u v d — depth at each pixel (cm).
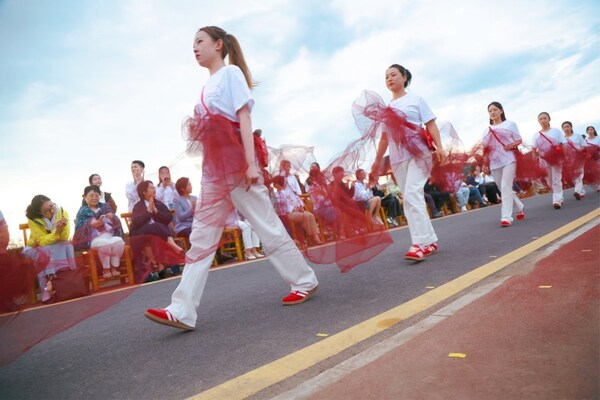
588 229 520
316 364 228
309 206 422
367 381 195
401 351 222
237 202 340
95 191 479
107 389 234
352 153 441
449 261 459
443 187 679
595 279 289
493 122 740
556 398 160
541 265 358
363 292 374
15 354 254
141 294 520
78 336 352
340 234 404
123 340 324
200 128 325
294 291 367
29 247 275
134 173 588
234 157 321
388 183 1063
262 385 212
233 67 332
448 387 178
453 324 249
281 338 280
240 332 305
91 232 322
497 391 170
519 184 834
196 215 323
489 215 954
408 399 173
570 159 1001
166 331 333
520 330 224
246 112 327
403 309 302
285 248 358
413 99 503
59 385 247
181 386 226
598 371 173
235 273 590
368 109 484
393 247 633
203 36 344
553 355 192
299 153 408
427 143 494
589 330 212
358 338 256
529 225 668
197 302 324
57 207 311
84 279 290
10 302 254
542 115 896
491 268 390
